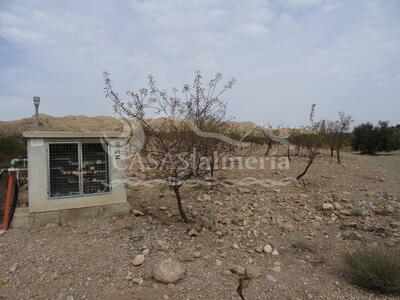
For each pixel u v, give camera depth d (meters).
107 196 5.06
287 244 4.32
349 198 6.68
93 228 4.50
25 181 7.50
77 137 4.79
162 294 2.85
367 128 22.69
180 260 3.60
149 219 5.04
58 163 4.71
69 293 2.83
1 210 5.29
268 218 5.38
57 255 3.61
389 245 4.14
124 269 3.33
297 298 2.87
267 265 3.63
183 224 4.87
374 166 11.80
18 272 3.20
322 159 12.88
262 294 2.93
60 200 4.71
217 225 4.89
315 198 6.69
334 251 4.09
